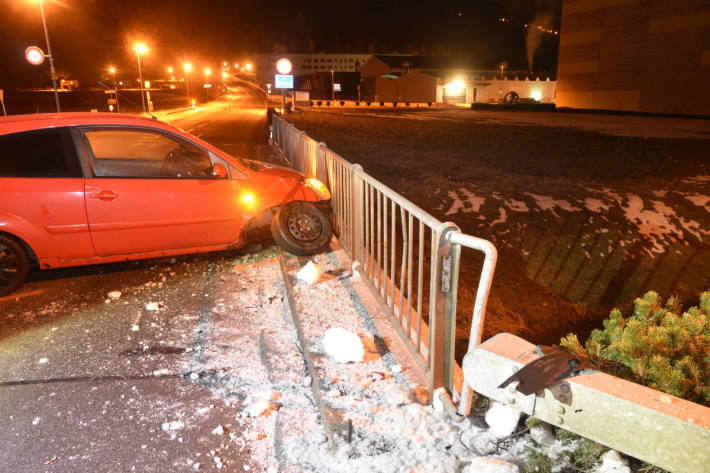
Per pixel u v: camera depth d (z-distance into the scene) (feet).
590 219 43.78
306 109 238.27
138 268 17.71
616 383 7.31
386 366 11.14
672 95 147.54
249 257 18.84
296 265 17.53
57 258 15.17
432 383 9.65
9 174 14.38
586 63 182.80
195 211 16.60
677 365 8.91
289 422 9.49
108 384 10.71
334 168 20.65
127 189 15.56
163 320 13.74
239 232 17.62
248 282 16.57
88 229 15.20
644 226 43.34
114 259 15.99
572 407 7.45
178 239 16.67
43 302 14.83
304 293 15.07
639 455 6.95
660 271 36.88
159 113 195.83
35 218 14.55
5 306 14.55
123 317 13.91
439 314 9.36
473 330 8.29
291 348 12.41
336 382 10.40
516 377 7.48
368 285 15.43
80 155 15.11
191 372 11.22
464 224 41.98
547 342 27.55
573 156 75.25
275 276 17.13
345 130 117.08
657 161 70.23
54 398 10.19
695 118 140.26
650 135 102.17
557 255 38.24
